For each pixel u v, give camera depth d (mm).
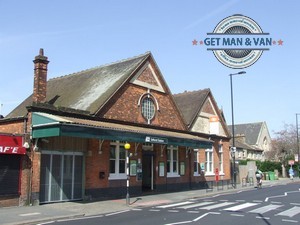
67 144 18312
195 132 28672
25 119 17031
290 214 14281
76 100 21734
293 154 58938
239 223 12109
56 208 16016
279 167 55688
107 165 20359
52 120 15906
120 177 21156
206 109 31281
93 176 19469
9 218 13211
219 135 32406
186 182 27281
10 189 16000
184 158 27406
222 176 32656
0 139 15641
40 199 17047
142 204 18047
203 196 22516
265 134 74562
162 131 23938
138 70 23031
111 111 20766
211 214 14297
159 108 24734
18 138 16391
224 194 24125
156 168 24125
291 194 23484
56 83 26578
